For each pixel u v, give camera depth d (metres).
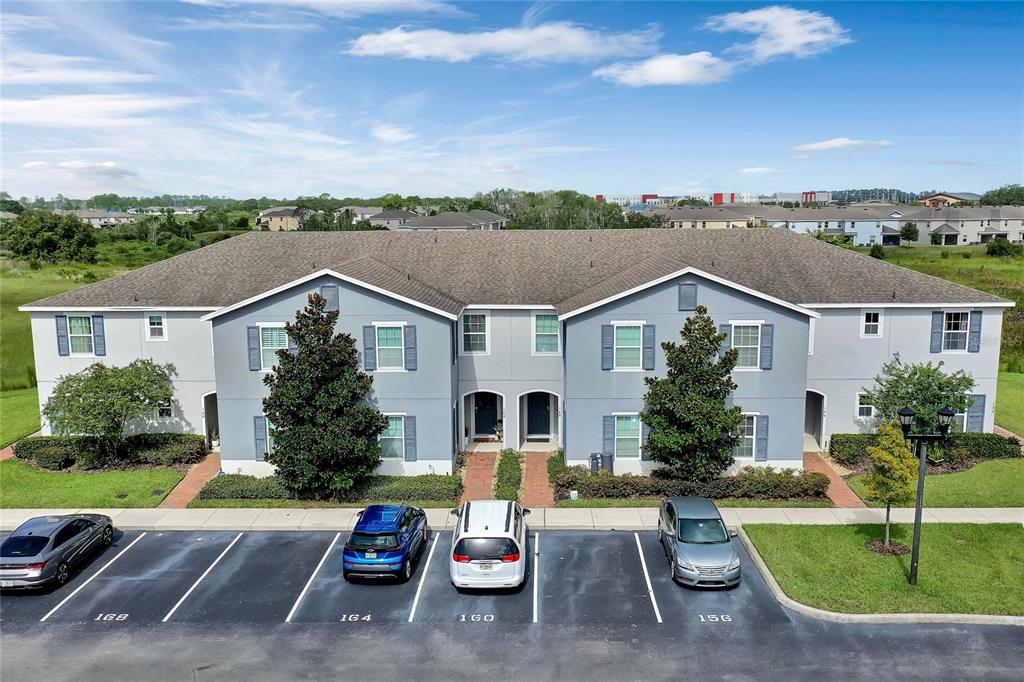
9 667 16.11
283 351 24.80
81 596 19.25
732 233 34.88
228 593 19.34
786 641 16.84
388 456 27.95
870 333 29.67
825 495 25.47
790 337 26.64
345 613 18.30
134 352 30.44
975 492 25.11
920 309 29.34
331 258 33.78
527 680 15.52
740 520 23.31
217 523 23.64
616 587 19.45
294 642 17.03
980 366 29.64
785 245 33.66
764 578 19.83
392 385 27.34
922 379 27.36
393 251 34.06
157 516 24.25
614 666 15.97
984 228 116.19
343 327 26.97
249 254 34.22
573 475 25.73
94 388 27.62
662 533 21.62
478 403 31.97
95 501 25.44
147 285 31.62
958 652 16.34
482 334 29.95
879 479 20.58
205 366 30.34
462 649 16.69
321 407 24.78
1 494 26.05
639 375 27.02
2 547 19.39
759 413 27.14
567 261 32.84
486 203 164.38
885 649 16.47
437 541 22.36
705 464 25.02
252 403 27.41
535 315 29.72
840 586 18.89
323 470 24.91
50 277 83.31
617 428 27.53
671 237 34.59
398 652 16.59
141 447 29.72
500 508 20.34
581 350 27.06
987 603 17.98
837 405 30.11
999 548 20.95
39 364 30.75
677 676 15.58
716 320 26.55
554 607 18.47
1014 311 57.94
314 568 20.73
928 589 18.70
